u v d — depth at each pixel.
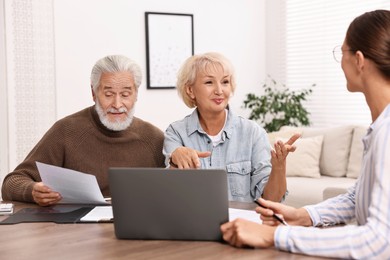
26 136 4.52
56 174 1.92
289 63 5.91
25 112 4.50
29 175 2.33
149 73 5.19
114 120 2.30
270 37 6.08
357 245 1.26
